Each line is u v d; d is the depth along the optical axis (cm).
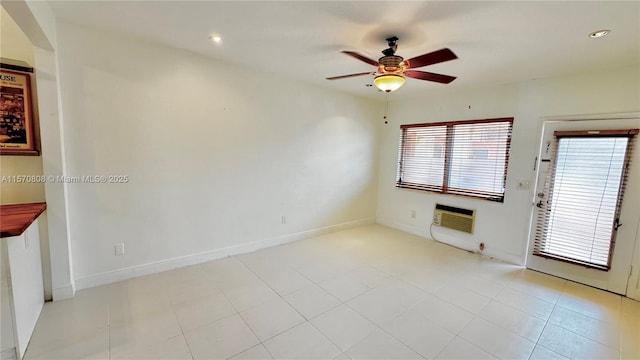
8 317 167
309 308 239
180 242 306
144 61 265
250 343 195
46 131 221
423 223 446
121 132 260
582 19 186
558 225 313
